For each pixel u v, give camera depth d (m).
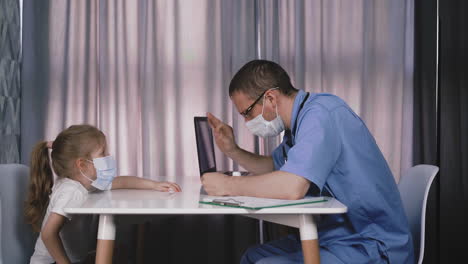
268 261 1.34
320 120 1.31
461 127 2.28
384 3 2.53
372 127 2.53
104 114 2.57
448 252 2.28
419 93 2.53
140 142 2.61
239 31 2.57
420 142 2.53
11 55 2.51
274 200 1.21
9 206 1.56
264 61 1.50
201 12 2.58
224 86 2.56
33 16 2.59
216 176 1.35
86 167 1.52
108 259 1.17
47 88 2.59
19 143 2.57
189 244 2.59
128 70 2.58
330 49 2.54
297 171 1.24
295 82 2.54
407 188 1.69
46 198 1.59
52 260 1.53
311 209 1.11
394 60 2.52
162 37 2.57
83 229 1.79
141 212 1.12
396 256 1.33
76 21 2.59
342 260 1.29
